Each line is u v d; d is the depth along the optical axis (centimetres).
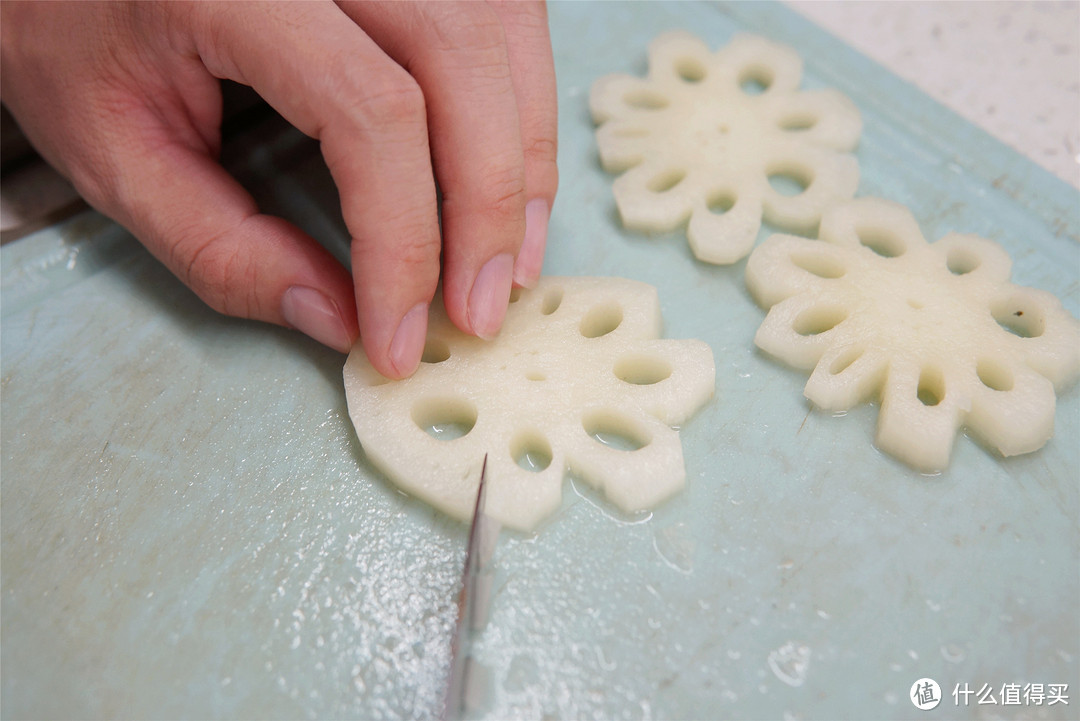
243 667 19
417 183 20
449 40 21
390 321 20
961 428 22
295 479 21
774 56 28
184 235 22
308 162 25
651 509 21
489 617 19
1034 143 28
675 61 28
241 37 20
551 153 23
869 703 19
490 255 21
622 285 23
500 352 22
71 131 22
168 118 22
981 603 20
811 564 20
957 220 25
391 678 19
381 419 21
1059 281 24
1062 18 32
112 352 23
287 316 22
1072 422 22
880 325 23
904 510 21
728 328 23
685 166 26
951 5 33
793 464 21
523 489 20
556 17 30
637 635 19
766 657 19
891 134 27
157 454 21
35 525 20
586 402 21
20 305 23
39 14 21
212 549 20
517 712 18
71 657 19
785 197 25
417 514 21
